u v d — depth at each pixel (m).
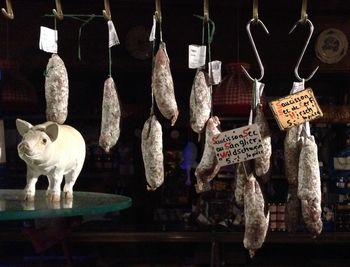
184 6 4.75
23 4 4.69
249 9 4.74
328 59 4.80
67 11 4.70
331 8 4.72
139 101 5.01
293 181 1.85
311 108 1.80
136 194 4.88
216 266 4.23
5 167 4.67
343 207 4.54
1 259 4.40
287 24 4.83
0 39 4.69
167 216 4.79
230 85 3.73
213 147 1.87
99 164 4.87
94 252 4.63
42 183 4.70
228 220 4.44
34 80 4.82
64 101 1.96
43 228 3.74
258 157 1.82
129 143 4.91
